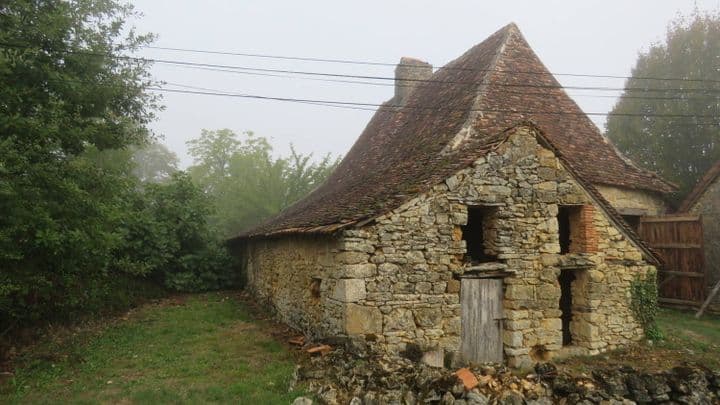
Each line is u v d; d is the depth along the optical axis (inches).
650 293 375.2
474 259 376.2
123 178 361.7
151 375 288.5
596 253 358.0
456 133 414.9
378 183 397.1
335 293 308.0
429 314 305.7
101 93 362.3
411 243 305.3
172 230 666.2
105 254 357.4
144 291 591.8
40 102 309.1
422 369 267.0
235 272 717.3
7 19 302.2
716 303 490.3
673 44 833.5
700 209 552.1
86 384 273.6
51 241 277.7
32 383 276.8
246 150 1369.3
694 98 789.2
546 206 343.3
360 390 242.4
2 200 257.6
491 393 250.1
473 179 325.1
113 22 382.3
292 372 278.7
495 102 460.1
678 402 273.9
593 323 352.2
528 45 538.6
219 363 311.0
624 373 282.4
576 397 259.1
